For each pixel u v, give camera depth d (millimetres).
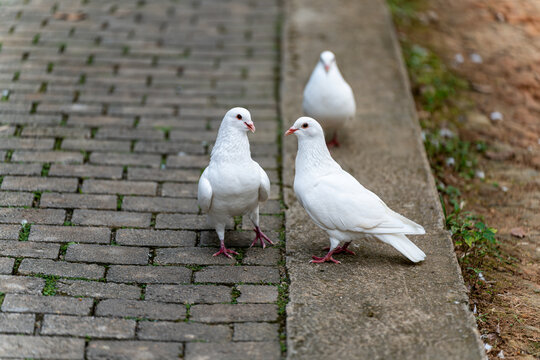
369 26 5223
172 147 4027
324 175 3430
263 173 3451
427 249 3496
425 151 4035
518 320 3357
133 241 3521
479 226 3510
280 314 3268
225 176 3367
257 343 3174
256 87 4492
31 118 4117
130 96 4344
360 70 4566
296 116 4238
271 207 3725
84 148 3967
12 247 3447
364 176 3857
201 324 3227
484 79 4727
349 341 3164
